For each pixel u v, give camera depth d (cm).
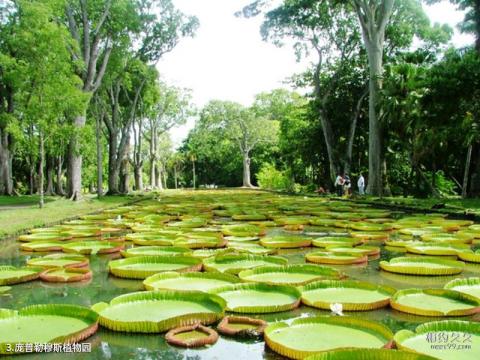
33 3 1594
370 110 2620
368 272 658
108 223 1238
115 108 3075
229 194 3419
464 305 466
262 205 1934
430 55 2638
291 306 470
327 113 3325
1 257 798
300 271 623
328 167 3700
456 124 2041
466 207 1536
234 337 399
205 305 471
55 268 659
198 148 6384
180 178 7494
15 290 576
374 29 2600
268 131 5600
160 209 1745
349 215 1395
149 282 566
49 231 1064
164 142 6331
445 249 770
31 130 2075
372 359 305
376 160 2600
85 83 2238
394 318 446
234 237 959
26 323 423
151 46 3045
